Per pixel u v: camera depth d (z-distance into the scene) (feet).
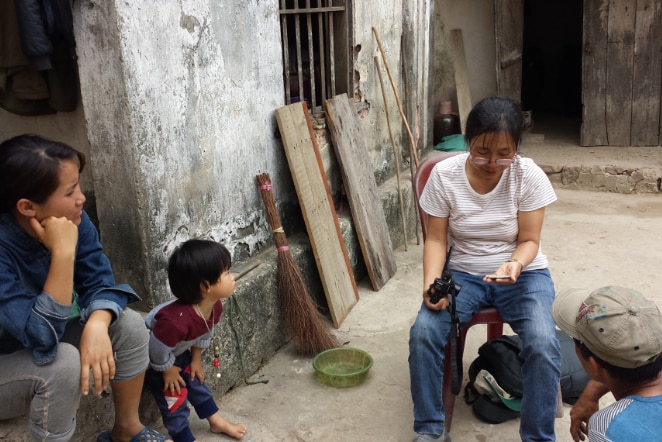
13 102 10.77
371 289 14.67
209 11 10.19
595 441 5.54
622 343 5.55
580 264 15.66
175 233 9.96
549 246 16.96
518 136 8.18
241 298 10.85
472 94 25.27
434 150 21.94
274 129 12.32
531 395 8.27
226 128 10.90
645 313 5.65
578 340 6.08
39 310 6.63
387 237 15.49
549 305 8.63
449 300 8.81
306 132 12.92
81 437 8.36
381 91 16.87
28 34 8.73
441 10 23.95
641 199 21.08
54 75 10.29
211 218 10.76
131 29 8.75
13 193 6.54
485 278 8.38
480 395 9.89
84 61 8.91
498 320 9.22
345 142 14.39
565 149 24.48
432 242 9.46
